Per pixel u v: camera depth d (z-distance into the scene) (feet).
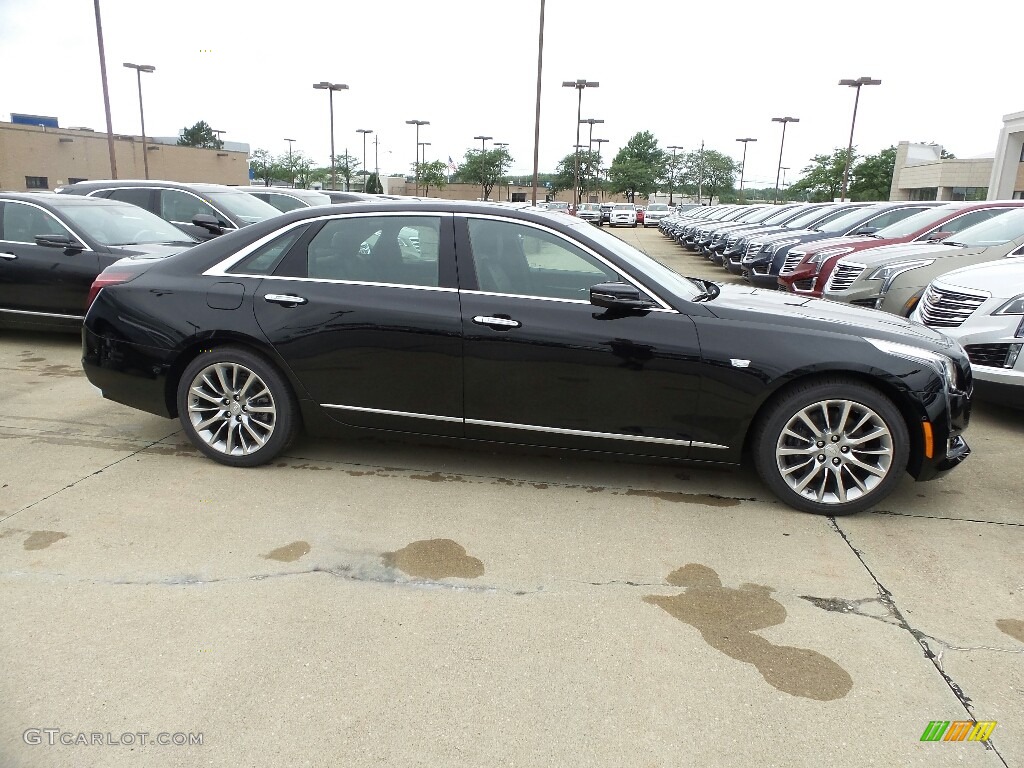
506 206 13.42
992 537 11.82
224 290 13.53
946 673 8.43
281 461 14.43
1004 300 17.16
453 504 12.67
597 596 9.91
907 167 173.37
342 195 47.19
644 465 14.64
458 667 8.36
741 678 8.28
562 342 12.36
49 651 8.48
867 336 12.07
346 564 10.60
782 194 275.18
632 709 7.74
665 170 322.34
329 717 7.52
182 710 7.59
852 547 11.40
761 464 12.53
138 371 13.94
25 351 23.73
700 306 12.47
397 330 12.83
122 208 26.55
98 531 11.39
